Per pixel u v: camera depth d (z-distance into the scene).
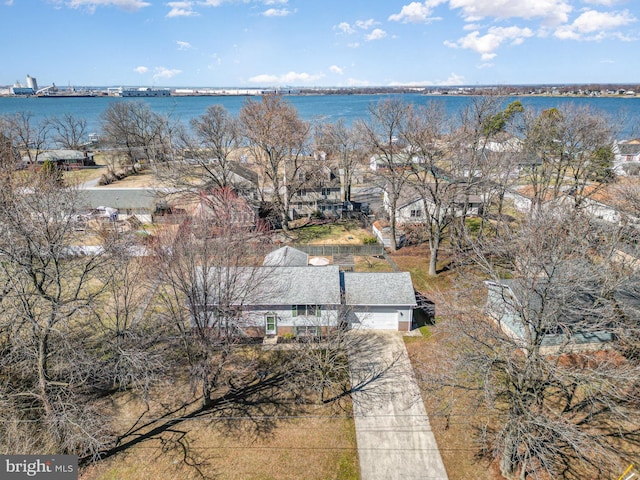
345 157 49.94
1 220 14.91
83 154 75.25
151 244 24.69
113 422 17.75
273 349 23.09
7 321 16.36
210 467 15.57
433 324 25.36
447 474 15.27
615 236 15.97
